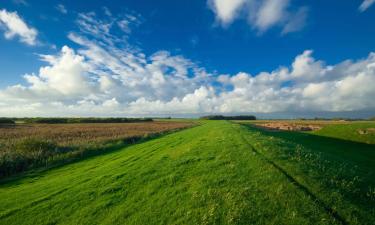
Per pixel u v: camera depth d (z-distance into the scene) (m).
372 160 21.50
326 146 30.34
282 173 10.69
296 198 8.30
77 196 11.79
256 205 8.21
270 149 15.73
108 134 51.81
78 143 34.72
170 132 58.78
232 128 38.41
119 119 168.38
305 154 15.48
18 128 74.62
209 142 21.75
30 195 13.41
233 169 12.04
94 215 9.62
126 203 10.23
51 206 11.09
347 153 25.03
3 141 36.25
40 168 21.80
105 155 26.12
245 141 20.41
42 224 9.54
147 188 11.44
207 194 9.53
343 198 8.45
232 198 8.89
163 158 17.30
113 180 13.52
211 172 12.09
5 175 19.67
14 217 10.43
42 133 53.97
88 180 14.78
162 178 12.39
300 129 70.81
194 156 15.95
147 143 32.38
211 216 7.99
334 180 10.34
